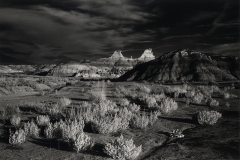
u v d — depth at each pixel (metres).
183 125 13.60
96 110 15.35
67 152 9.02
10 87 40.81
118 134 11.54
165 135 11.49
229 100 24.70
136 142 10.30
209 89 37.00
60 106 19.39
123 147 8.27
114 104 20.03
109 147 8.52
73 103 23.55
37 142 10.28
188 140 10.44
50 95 33.47
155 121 14.54
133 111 17.41
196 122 14.26
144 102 22.12
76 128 10.79
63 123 10.90
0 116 16.05
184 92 32.06
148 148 9.65
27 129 11.20
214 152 8.73
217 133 11.48
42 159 8.30
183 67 108.19
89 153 8.91
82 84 63.81
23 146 9.74
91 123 12.43
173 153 8.77
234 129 12.16
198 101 22.41
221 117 15.71
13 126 13.17
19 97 31.22
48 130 10.59
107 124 11.58
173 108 18.73
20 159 8.30
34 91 43.62
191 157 8.30
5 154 8.82
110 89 44.53
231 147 9.20
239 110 17.94
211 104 20.61
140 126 12.71
